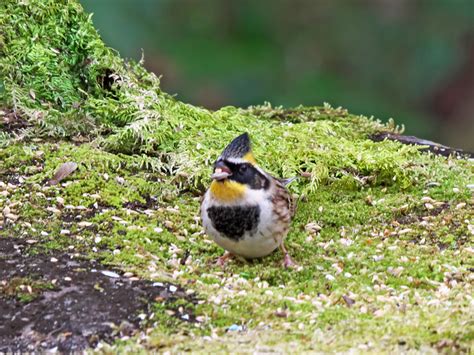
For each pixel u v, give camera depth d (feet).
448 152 41.88
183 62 59.82
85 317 26.73
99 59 41.09
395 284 30.48
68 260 30.19
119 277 29.22
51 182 35.60
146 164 37.81
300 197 36.86
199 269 30.96
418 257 32.35
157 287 28.73
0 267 29.27
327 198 37.14
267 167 38.19
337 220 35.35
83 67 41.55
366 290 29.81
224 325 26.99
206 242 33.09
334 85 62.39
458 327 26.50
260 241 30.40
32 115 39.52
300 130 41.24
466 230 34.42
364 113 61.82
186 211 35.19
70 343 25.67
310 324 27.20
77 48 41.39
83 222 33.22
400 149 40.32
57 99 40.83
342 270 31.48
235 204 30.01
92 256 30.66
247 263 31.73
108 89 41.29
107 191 35.37
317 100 60.95
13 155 37.11
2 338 25.81
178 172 37.04
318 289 29.91
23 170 36.29
